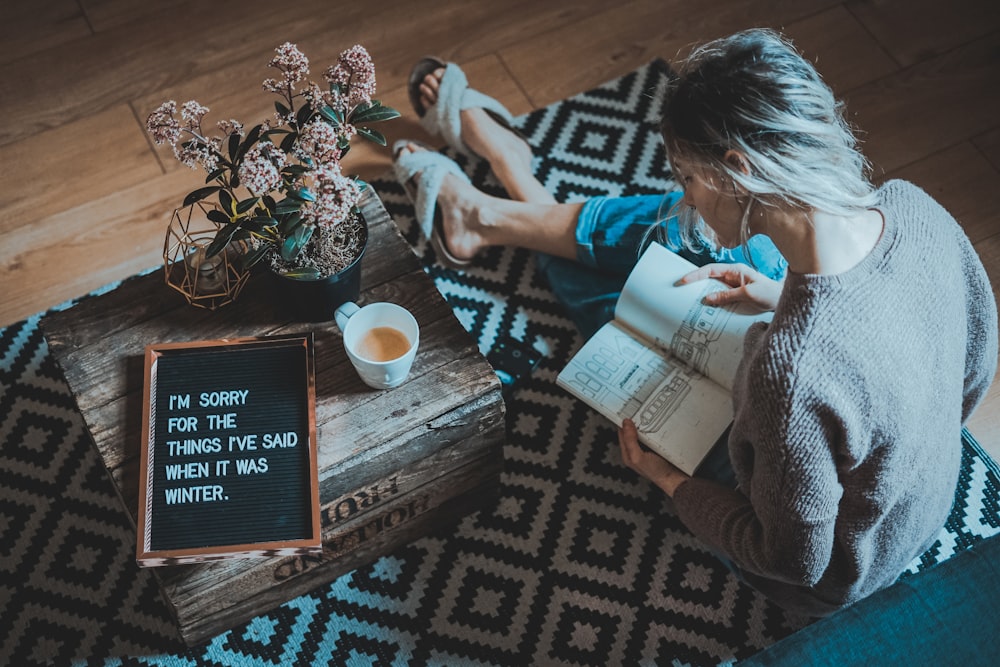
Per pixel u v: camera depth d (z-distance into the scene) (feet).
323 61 6.62
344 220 3.94
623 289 4.92
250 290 4.23
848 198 2.91
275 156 3.39
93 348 4.07
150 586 4.74
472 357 4.11
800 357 3.03
